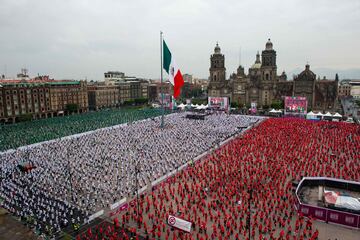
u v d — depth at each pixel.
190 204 52.09
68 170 70.06
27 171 70.81
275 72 192.62
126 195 57.34
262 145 90.12
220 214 48.84
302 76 181.25
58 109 183.00
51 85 179.12
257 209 50.06
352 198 50.00
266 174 65.12
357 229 44.75
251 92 198.38
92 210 51.47
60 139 105.19
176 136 107.38
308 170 67.94
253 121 138.12
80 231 44.94
